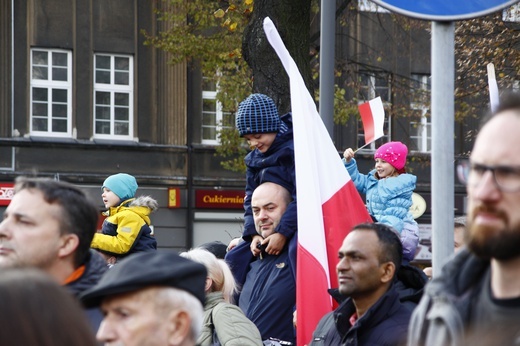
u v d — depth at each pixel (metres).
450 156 4.13
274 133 7.27
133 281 3.77
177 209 33.62
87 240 4.73
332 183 6.89
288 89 13.72
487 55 20.31
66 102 32.59
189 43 24.31
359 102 32.53
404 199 8.62
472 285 3.08
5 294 2.27
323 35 10.94
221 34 24.27
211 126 34.00
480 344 2.04
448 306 3.04
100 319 4.52
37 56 32.31
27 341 2.24
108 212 9.82
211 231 33.94
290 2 13.76
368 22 33.53
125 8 33.00
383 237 5.43
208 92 33.97
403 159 8.84
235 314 6.42
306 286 6.56
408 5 4.17
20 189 4.71
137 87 33.19
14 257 4.58
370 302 5.41
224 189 33.88
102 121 33.06
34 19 32.12
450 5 4.16
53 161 32.28
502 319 2.89
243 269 7.55
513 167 2.89
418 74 34.09
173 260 3.89
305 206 6.66
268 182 7.17
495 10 4.15
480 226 2.93
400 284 5.98
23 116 32.06
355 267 5.38
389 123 34.38
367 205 8.88
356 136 34.53
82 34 32.66
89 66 32.66
